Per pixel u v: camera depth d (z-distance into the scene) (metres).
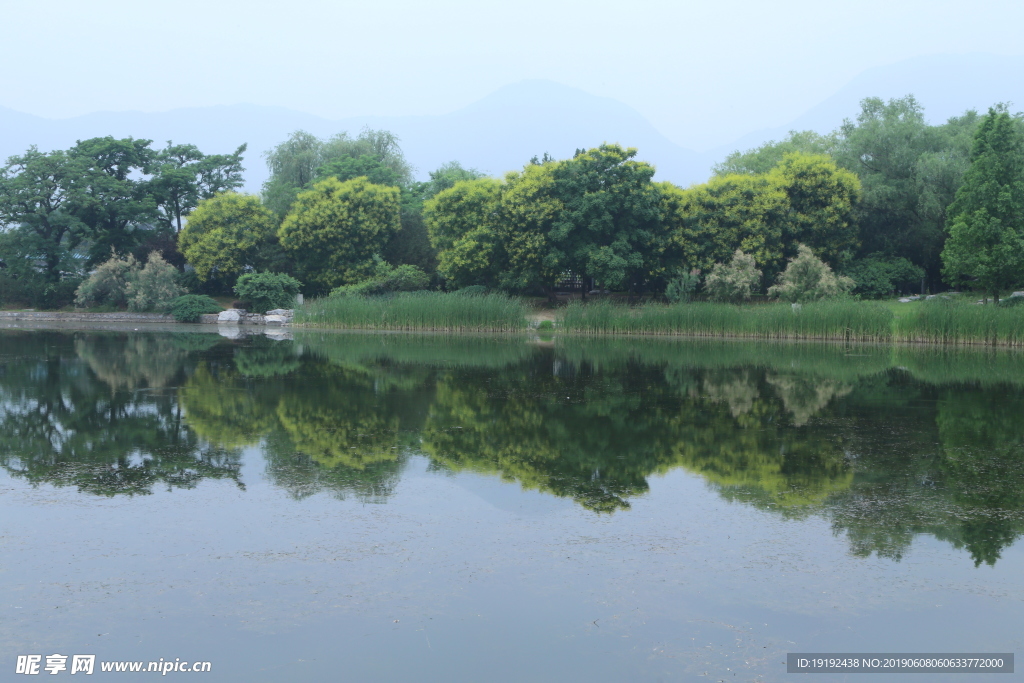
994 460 10.45
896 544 7.28
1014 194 31.98
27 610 5.84
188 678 4.95
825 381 18.52
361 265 44.12
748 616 5.83
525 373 19.77
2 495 8.59
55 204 49.47
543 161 41.31
